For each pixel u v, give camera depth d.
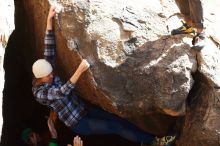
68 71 5.20
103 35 4.82
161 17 5.07
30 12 5.76
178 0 4.64
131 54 4.77
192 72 4.84
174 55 4.79
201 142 4.98
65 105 5.07
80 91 5.26
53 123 5.57
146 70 4.73
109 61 4.75
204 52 4.89
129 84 4.76
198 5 4.43
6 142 5.79
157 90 4.75
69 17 4.89
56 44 5.11
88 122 5.36
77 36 4.84
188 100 5.03
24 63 6.60
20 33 6.35
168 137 5.29
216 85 4.79
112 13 4.97
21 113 6.39
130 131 5.50
